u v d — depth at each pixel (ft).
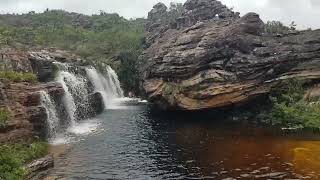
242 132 142.51
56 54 226.79
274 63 159.22
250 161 109.50
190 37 181.88
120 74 258.57
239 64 161.27
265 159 110.42
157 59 193.57
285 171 100.53
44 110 133.28
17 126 116.78
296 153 114.01
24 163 102.27
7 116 113.39
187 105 169.17
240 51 165.58
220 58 167.02
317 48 159.33
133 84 251.19
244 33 169.37
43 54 211.00
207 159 113.50
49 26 435.94
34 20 493.77
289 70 160.15
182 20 252.62
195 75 169.27
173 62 177.88
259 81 159.63
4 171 89.51
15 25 460.14
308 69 157.99
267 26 212.23
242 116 165.07
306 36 164.96
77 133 149.89
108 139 139.33
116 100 237.04
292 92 156.97
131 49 285.02
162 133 147.33
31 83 148.66
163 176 100.94
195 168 106.32
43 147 119.75
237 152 118.32
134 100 236.22
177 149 124.98
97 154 120.57
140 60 241.55
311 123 143.02
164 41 223.51
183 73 172.55
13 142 111.96
